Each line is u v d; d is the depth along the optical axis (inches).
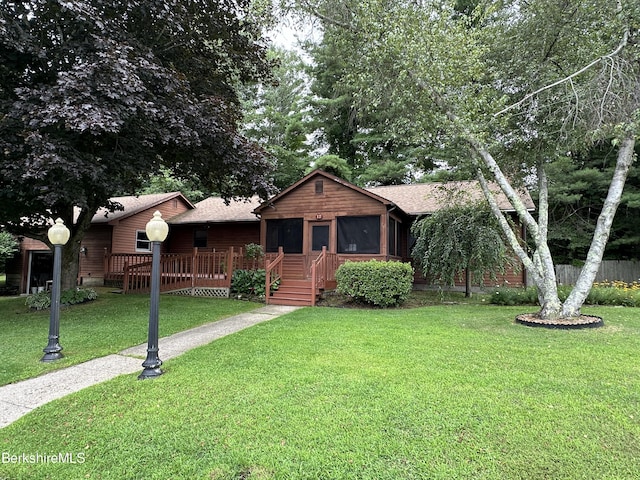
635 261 617.9
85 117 247.0
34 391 157.9
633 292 387.5
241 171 377.4
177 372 173.5
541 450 103.7
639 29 276.2
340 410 129.4
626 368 168.7
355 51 346.9
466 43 302.4
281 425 120.4
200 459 104.0
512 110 323.6
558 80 303.1
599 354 191.0
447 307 372.2
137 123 305.1
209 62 399.2
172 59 372.2
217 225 669.3
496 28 324.2
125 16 325.1
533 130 326.6
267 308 370.3
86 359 202.5
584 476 92.7
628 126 247.8
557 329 254.2
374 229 488.1
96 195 360.8
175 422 124.7
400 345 212.5
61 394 153.9
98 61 266.8
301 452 105.1
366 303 389.1
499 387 147.7
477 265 395.5
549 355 190.4
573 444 106.3
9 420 131.8
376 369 170.4
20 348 226.2
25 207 367.2
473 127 291.3
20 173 268.5
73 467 102.6
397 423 119.7
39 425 126.3
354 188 497.0
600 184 668.7
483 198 482.9
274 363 182.5
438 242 411.2
